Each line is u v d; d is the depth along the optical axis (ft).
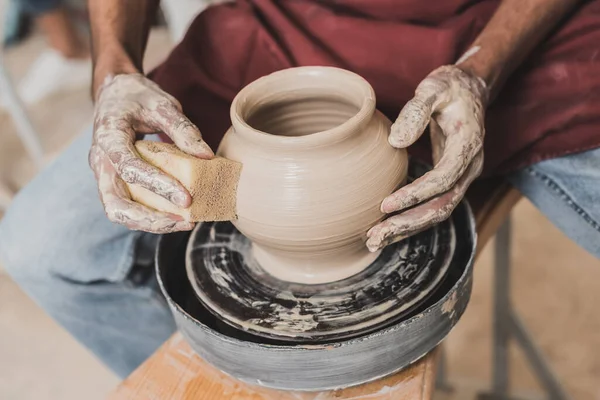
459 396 4.90
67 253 3.43
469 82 2.57
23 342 5.68
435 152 2.66
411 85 3.08
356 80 2.39
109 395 2.42
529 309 5.50
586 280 5.68
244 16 3.36
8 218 3.66
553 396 4.56
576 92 2.88
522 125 2.97
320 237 2.26
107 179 2.43
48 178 3.66
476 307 5.60
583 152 2.95
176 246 2.83
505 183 3.20
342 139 2.20
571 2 2.89
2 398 5.20
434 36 3.02
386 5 3.12
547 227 6.29
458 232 2.69
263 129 2.54
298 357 2.12
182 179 2.21
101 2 3.20
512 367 5.13
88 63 9.16
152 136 3.59
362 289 2.43
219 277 2.57
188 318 2.27
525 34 2.82
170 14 6.83
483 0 3.15
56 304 3.69
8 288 6.27
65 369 5.39
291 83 2.49
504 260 4.37
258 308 2.40
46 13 8.54
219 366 2.31
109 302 3.65
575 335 5.22
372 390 2.31
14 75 9.36
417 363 2.38
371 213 2.27
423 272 2.46
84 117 8.32
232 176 2.28
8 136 8.21
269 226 2.27
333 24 3.18
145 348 3.91
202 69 3.35
